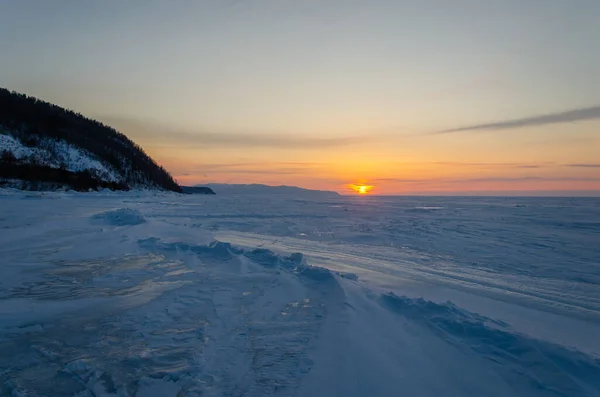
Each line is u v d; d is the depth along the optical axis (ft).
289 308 19.51
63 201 100.27
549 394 11.89
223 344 15.24
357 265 33.99
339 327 16.35
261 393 11.64
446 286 27.12
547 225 74.74
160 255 33.12
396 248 46.52
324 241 50.93
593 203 202.39
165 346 15.10
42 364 13.64
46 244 37.52
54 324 17.42
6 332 16.51
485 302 22.84
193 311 19.15
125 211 57.21
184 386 12.10
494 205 168.76
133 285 23.99
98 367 13.33
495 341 15.35
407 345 15.17
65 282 24.63
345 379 12.38
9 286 23.70
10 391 11.79
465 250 46.09
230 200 171.12
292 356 14.11
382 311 18.63
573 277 33.14
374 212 106.01
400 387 12.05
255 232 58.03
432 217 91.09
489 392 12.01
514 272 34.63
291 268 28.27
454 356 14.32
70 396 11.57
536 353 13.92
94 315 18.57
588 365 13.29
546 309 22.45
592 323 20.08
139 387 12.01
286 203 149.28
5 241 38.65
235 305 20.02
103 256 32.65
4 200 91.25
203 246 34.76
